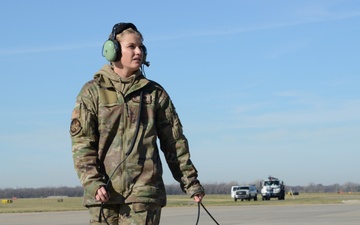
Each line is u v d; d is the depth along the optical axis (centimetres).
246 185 5531
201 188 495
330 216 2214
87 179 461
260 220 2027
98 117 476
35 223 2034
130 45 483
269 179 5522
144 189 468
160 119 493
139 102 482
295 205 3634
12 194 11556
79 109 476
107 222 466
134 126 477
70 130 476
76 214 2742
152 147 480
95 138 477
